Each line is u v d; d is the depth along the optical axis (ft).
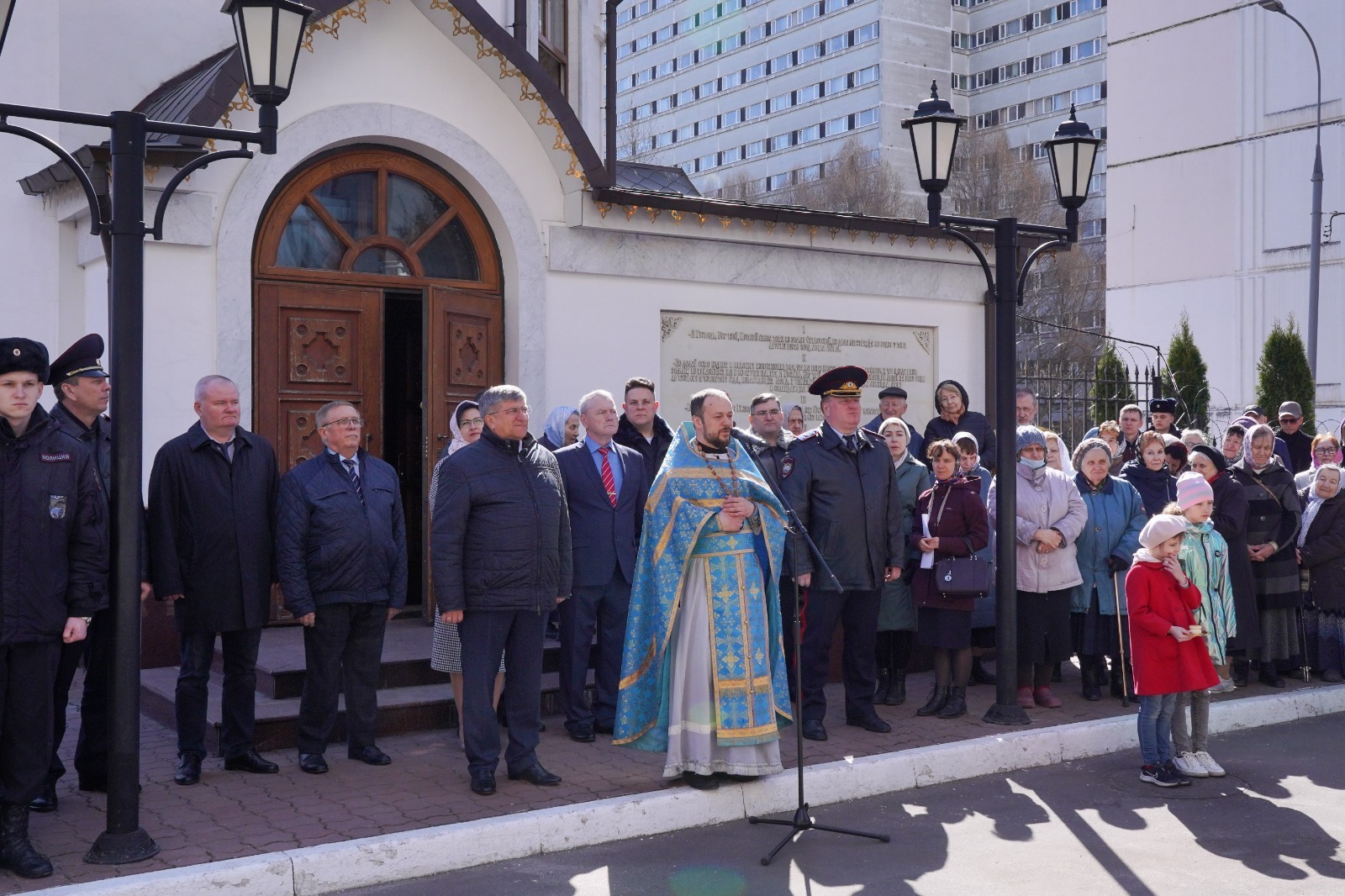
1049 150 27.02
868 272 39.58
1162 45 123.13
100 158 27.20
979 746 23.70
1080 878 17.63
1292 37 112.78
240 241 29.71
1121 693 28.86
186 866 16.81
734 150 280.10
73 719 26.40
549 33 45.37
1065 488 27.91
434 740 24.54
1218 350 118.83
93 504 17.79
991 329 41.98
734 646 20.36
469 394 33.30
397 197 32.78
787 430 35.42
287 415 30.76
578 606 24.58
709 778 20.71
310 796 20.43
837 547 24.75
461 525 20.54
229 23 35.22
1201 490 25.59
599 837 19.29
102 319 30.89
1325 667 31.96
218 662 28.27
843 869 18.06
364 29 31.35
